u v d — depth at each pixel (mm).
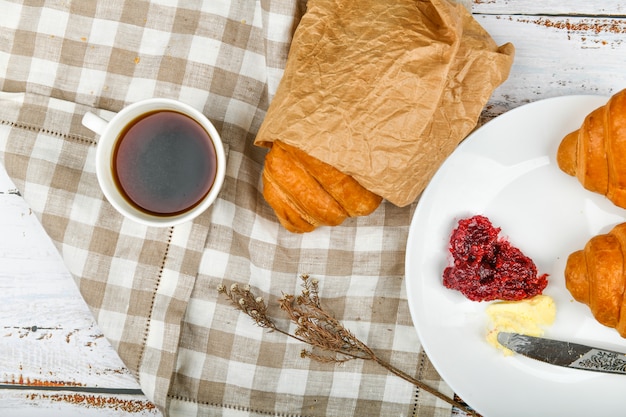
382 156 569
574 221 633
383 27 570
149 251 650
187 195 602
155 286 650
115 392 675
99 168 571
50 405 676
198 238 650
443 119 578
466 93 580
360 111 564
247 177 656
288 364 663
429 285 631
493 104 659
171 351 646
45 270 670
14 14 646
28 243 668
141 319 648
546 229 635
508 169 629
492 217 634
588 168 590
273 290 661
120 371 674
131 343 648
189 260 651
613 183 586
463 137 592
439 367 628
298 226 618
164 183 600
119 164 593
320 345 622
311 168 579
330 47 583
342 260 658
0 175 663
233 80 653
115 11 649
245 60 653
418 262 628
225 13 650
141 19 650
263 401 663
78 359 674
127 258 650
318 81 576
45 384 674
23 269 669
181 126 596
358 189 586
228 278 658
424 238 628
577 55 653
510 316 631
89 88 650
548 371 636
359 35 577
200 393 660
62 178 643
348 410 664
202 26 649
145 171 598
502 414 636
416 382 643
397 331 661
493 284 619
